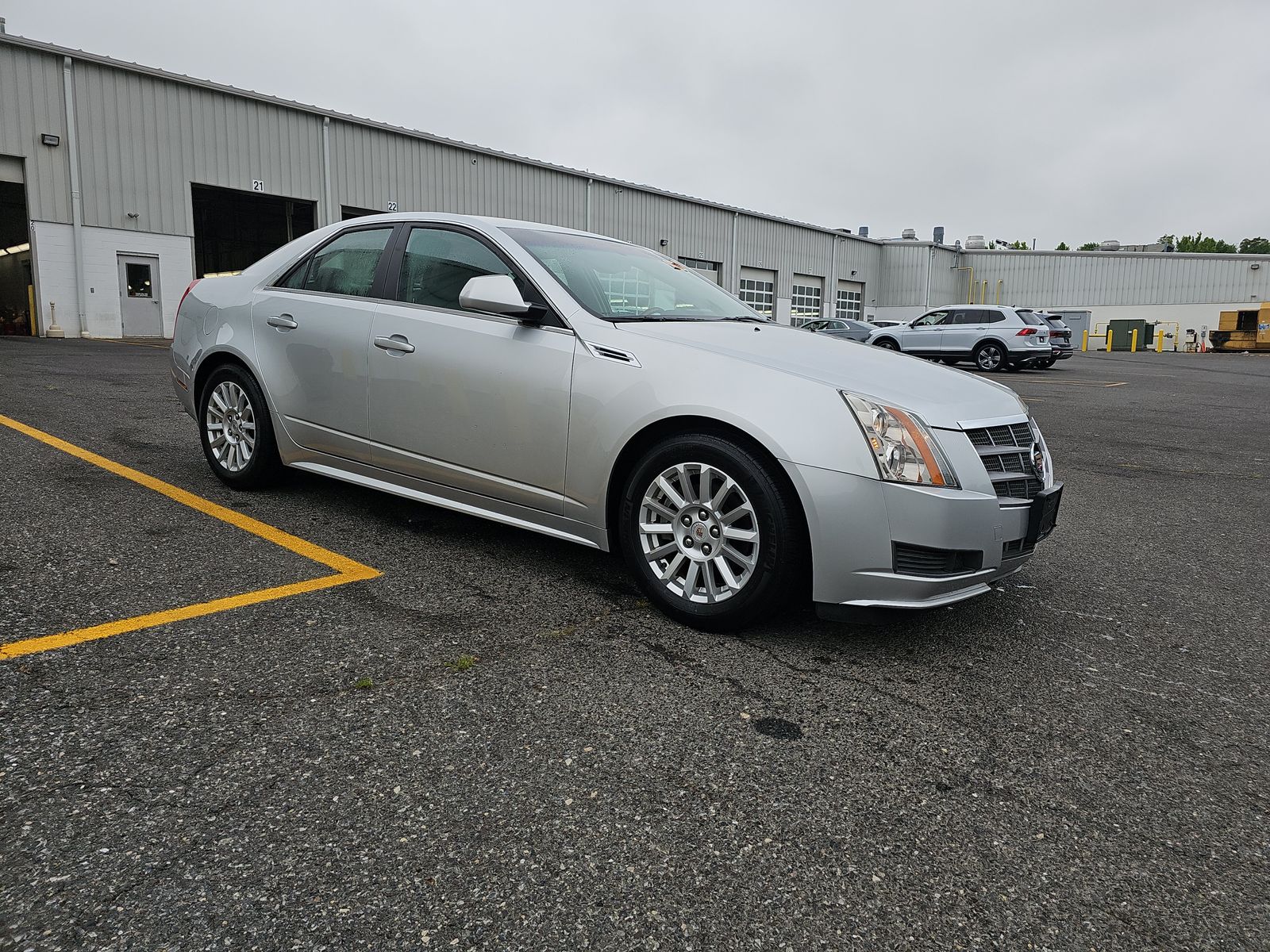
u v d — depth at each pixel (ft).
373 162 75.66
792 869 5.18
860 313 144.97
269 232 97.09
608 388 9.25
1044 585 11.38
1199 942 4.75
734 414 8.38
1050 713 7.51
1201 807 6.14
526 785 5.90
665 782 6.05
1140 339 136.05
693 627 8.92
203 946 4.28
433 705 6.93
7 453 15.10
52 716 6.34
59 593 8.75
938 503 7.92
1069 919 4.88
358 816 5.43
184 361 14.05
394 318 11.16
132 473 14.24
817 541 8.09
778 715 7.16
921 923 4.79
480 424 10.25
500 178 85.61
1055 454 23.24
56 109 58.29
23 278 70.38
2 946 4.16
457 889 4.83
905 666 8.35
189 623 8.23
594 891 4.88
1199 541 14.12
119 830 5.12
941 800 6.05
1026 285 150.20
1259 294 137.18
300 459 12.56
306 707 6.77
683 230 107.55
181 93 64.03
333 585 9.53
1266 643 9.47
